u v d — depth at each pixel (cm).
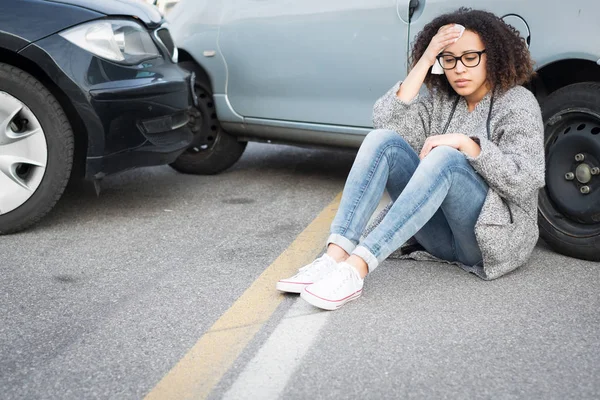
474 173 269
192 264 314
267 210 400
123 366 223
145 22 385
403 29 370
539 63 324
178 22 466
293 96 422
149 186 459
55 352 233
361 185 274
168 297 278
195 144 478
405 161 280
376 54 382
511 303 266
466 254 292
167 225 373
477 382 209
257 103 439
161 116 379
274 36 420
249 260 319
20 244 344
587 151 311
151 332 247
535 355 225
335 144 419
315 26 402
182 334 245
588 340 235
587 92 309
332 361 224
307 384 210
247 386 210
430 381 210
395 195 290
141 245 341
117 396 205
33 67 362
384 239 261
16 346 237
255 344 237
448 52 276
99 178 365
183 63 461
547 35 320
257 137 456
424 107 297
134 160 372
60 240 349
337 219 276
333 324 250
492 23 273
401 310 260
